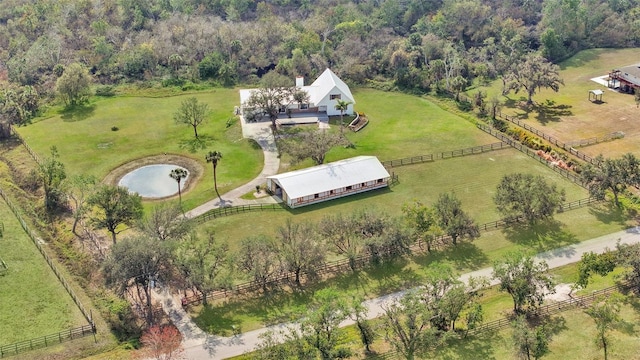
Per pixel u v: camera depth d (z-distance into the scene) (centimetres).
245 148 13438
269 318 8481
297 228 9388
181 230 9400
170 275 8775
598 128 14050
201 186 11975
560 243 10050
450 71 16712
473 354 7688
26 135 14012
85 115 15050
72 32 18588
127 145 13600
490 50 18238
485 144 13488
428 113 15325
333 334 7425
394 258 9675
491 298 8838
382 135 14100
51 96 15975
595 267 8788
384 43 18438
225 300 8850
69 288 8944
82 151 13288
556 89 15288
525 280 8188
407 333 8006
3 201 11269
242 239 10119
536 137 13600
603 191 10875
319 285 9144
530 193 10262
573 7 19112
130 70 17225
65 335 8119
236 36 18362
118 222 9831
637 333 7975
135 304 8781
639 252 8725
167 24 18712
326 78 15450
